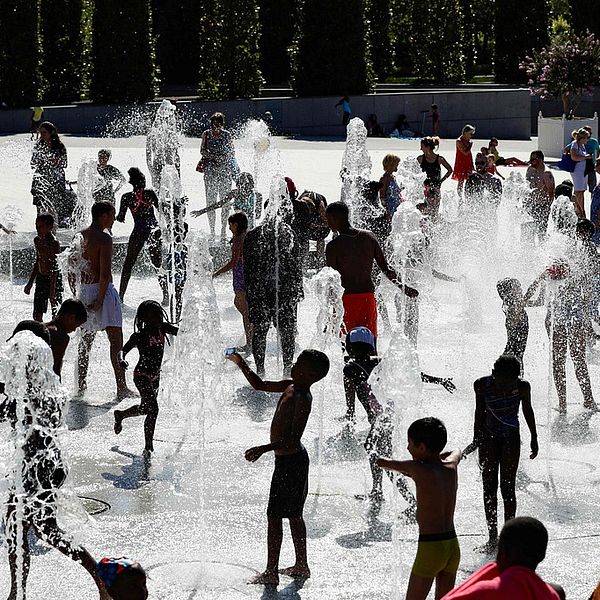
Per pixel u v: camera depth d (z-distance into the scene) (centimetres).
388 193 4244
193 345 2739
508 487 2038
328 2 10238
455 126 10444
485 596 1194
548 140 8806
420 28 12438
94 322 2884
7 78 9550
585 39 9069
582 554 1973
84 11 10419
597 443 2630
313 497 2236
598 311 3541
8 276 4431
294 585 1819
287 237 3088
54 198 4959
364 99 10188
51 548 1950
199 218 5669
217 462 2430
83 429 2641
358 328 2275
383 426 2155
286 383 1961
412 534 2056
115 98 9950
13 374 1734
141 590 1312
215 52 10200
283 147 8550
